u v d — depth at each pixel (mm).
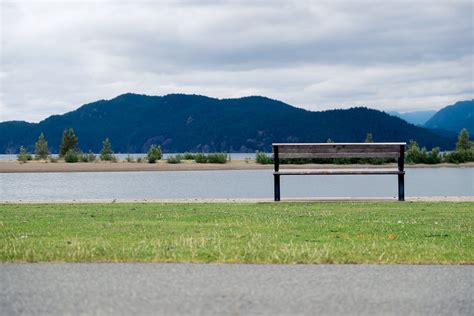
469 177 52219
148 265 7414
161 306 5422
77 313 5195
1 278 6637
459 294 5883
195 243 9289
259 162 82000
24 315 5141
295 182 44125
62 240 9797
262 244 9219
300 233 10805
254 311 5254
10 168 72312
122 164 81812
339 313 5191
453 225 12039
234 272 6965
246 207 16422
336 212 14922
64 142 121125
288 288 6141
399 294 5883
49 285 6285
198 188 37281
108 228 11641
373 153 17969
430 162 86562
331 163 75438
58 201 18891
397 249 8680
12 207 16875
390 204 17016
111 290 6059
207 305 5461
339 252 8328
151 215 14359
